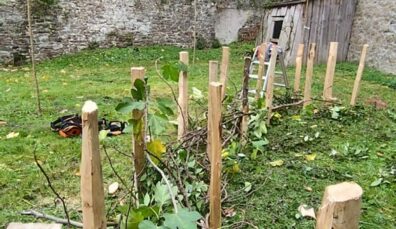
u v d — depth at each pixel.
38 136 3.52
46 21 9.03
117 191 2.45
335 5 8.87
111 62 9.15
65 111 4.45
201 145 2.73
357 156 3.28
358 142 3.62
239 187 2.60
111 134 3.54
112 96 5.39
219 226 1.83
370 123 4.17
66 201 2.37
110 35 10.09
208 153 2.49
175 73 2.39
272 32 9.76
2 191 2.46
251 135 3.37
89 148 1.17
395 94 5.99
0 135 3.52
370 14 8.60
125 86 6.20
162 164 2.05
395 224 2.24
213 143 1.72
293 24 8.88
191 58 9.61
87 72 7.76
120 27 10.20
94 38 9.88
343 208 0.86
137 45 10.53
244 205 2.34
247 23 12.03
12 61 8.67
